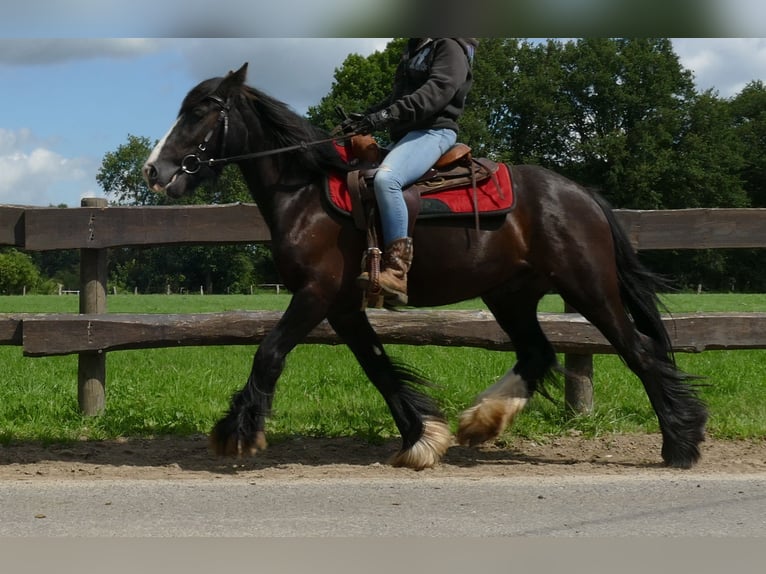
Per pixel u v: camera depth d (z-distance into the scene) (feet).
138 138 271.49
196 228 22.34
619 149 191.42
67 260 306.76
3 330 22.11
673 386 18.01
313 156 17.43
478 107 198.49
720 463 18.35
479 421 19.19
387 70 185.57
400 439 21.03
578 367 22.70
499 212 17.31
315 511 14.28
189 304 105.29
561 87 201.57
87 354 22.67
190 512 14.19
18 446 19.94
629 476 16.85
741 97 253.03
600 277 17.72
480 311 22.30
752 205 238.27
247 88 17.42
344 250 17.16
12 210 22.44
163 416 22.68
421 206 17.13
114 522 13.65
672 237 22.36
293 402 25.03
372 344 18.21
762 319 22.36
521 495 15.34
